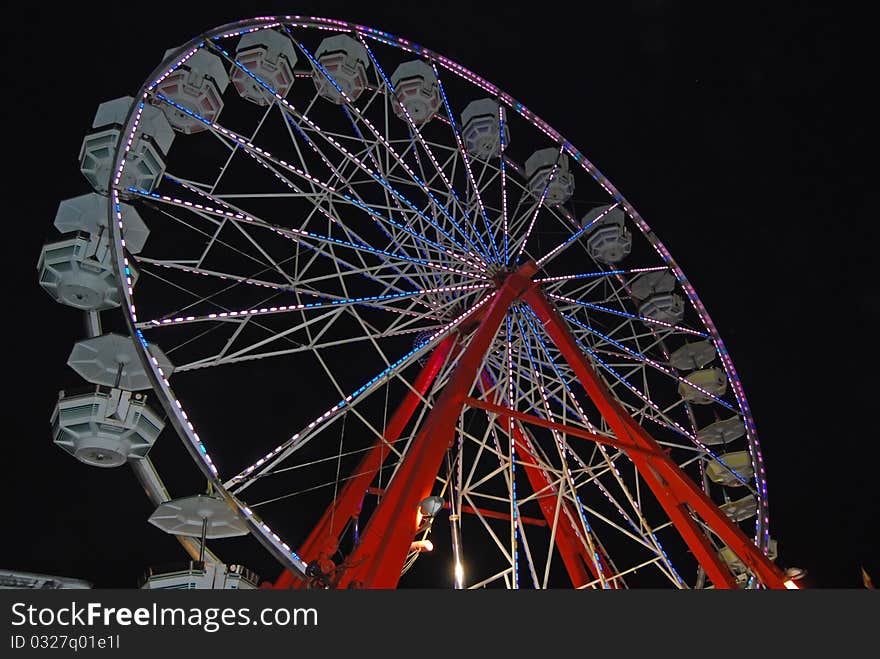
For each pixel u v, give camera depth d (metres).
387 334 18.41
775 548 23.86
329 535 17.08
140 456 18.34
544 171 27.62
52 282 18.92
